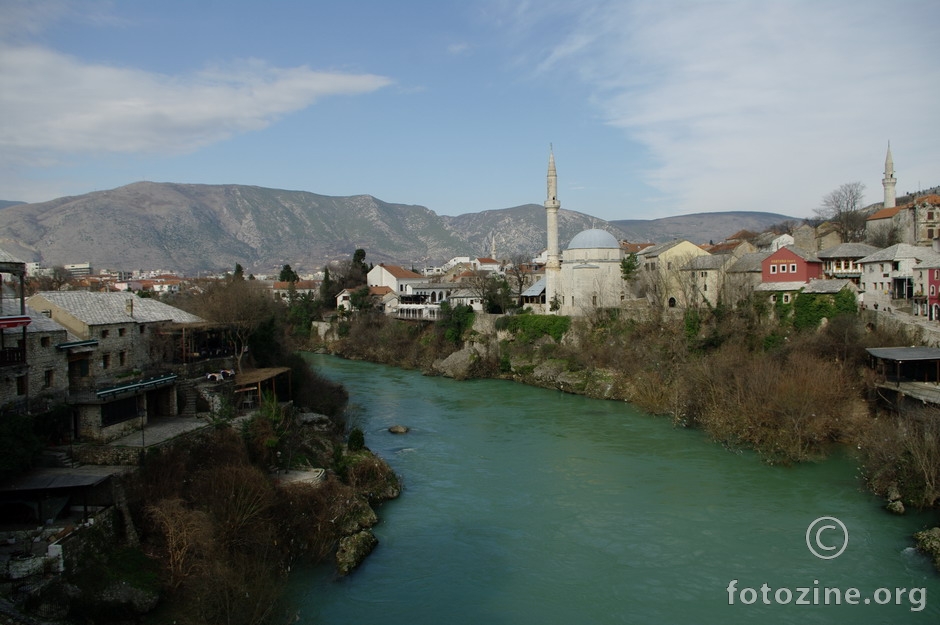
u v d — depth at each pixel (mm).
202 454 40188
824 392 55250
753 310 76312
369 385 93000
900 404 53688
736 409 58250
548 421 68250
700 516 41500
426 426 67000
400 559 36375
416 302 145500
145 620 28422
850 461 51375
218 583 28922
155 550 32125
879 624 29375
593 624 29828
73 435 40125
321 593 32562
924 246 81375
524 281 142250
